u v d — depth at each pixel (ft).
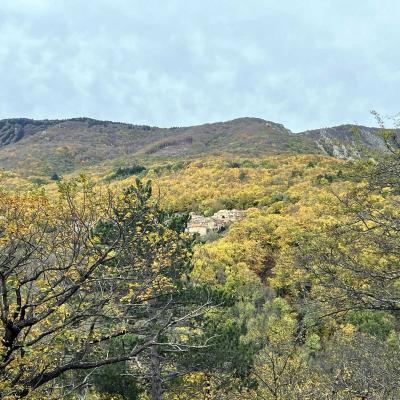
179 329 39.75
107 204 25.09
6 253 24.44
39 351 22.58
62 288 25.45
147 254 28.12
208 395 41.42
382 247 21.18
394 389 34.40
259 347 46.06
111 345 35.04
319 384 42.39
